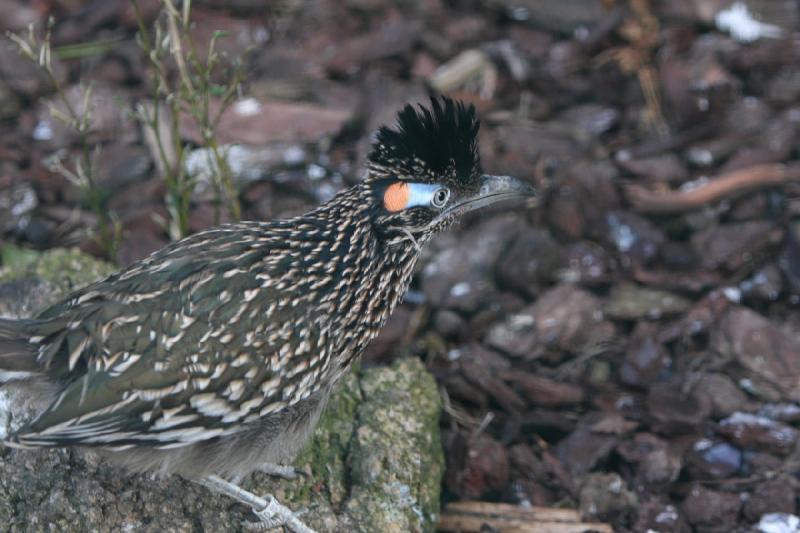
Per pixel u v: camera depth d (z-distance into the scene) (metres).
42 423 6.83
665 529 9.16
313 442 8.63
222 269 7.41
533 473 9.58
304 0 14.35
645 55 13.69
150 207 11.66
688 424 9.84
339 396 8.98
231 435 7.50
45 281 9.62
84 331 7.09
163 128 12.22
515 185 8.22
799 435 9.71
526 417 9.99
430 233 8.19
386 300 8.18
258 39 13.66
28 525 7.76
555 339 10.70
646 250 11.52
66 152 12.36
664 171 12.30
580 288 11.19
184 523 7.91
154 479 8.03
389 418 8.88
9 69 13.07
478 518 9.23
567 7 14.10
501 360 10.57
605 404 10.14
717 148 12.52
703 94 13.05
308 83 13.07
